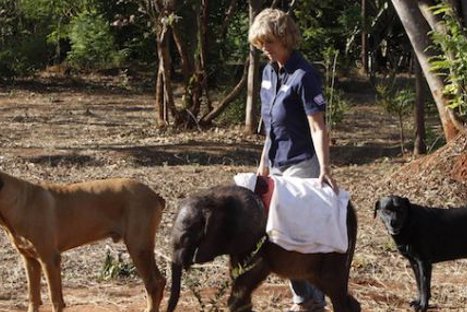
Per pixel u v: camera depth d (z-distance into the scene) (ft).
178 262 19.92
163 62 67.31
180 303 27.04
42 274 29.78
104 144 60.29
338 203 21.25
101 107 85.56
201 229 19.93
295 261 20.99
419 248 28.04
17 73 106.11
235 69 89.51
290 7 68.95
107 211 25.20
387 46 113.39
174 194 43.60
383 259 32.65
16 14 110.11
